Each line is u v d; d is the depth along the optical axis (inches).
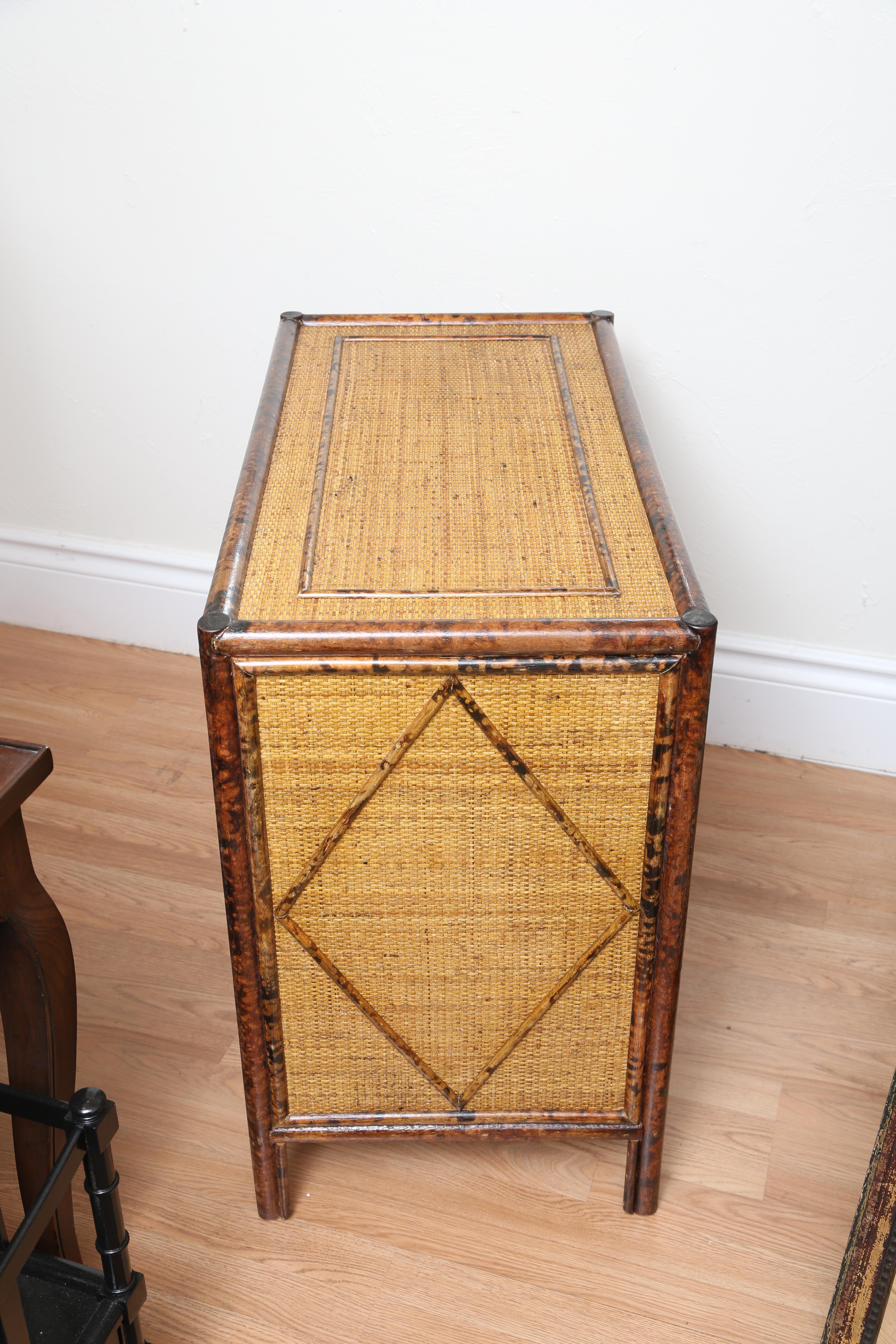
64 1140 46.9
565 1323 48.3
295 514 45.9
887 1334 45.4
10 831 38.2
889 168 60.7
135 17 64.9
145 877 68.1
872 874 68.9
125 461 80.4
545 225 66.6
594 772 41.9
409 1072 49.1
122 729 78.6
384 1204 52.7
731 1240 51.2
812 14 57.9
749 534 72.7
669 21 59.4
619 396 53.9
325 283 71.4
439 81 63.5
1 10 65.9
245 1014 46.9
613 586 41.6
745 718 77.2
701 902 66.9
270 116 66.5
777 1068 58.2
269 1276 49.8
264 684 40.1
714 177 63.0
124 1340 42.3
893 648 73.7
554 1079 49.4
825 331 65.7
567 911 45.1
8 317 76.5
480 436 51.3
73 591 85.4
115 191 70.7
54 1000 42.3
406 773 42.0
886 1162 41.4
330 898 44.9
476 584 41.8
